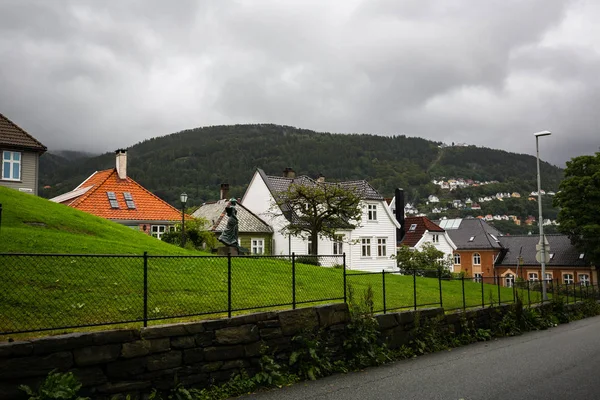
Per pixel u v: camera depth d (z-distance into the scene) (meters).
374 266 44.44
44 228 17.86
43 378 7.09
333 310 11.80
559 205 51.19
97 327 9.04
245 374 9.55
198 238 35.62
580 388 9.80
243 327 9.73
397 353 13.34
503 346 15.88
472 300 22.17
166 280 12.60
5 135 33.69
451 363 12.60
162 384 8.36
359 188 44.25
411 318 14.39
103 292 10.72
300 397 9.00
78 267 12.05
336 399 8.88
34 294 9.81
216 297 11.95
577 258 62.78
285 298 13.21
